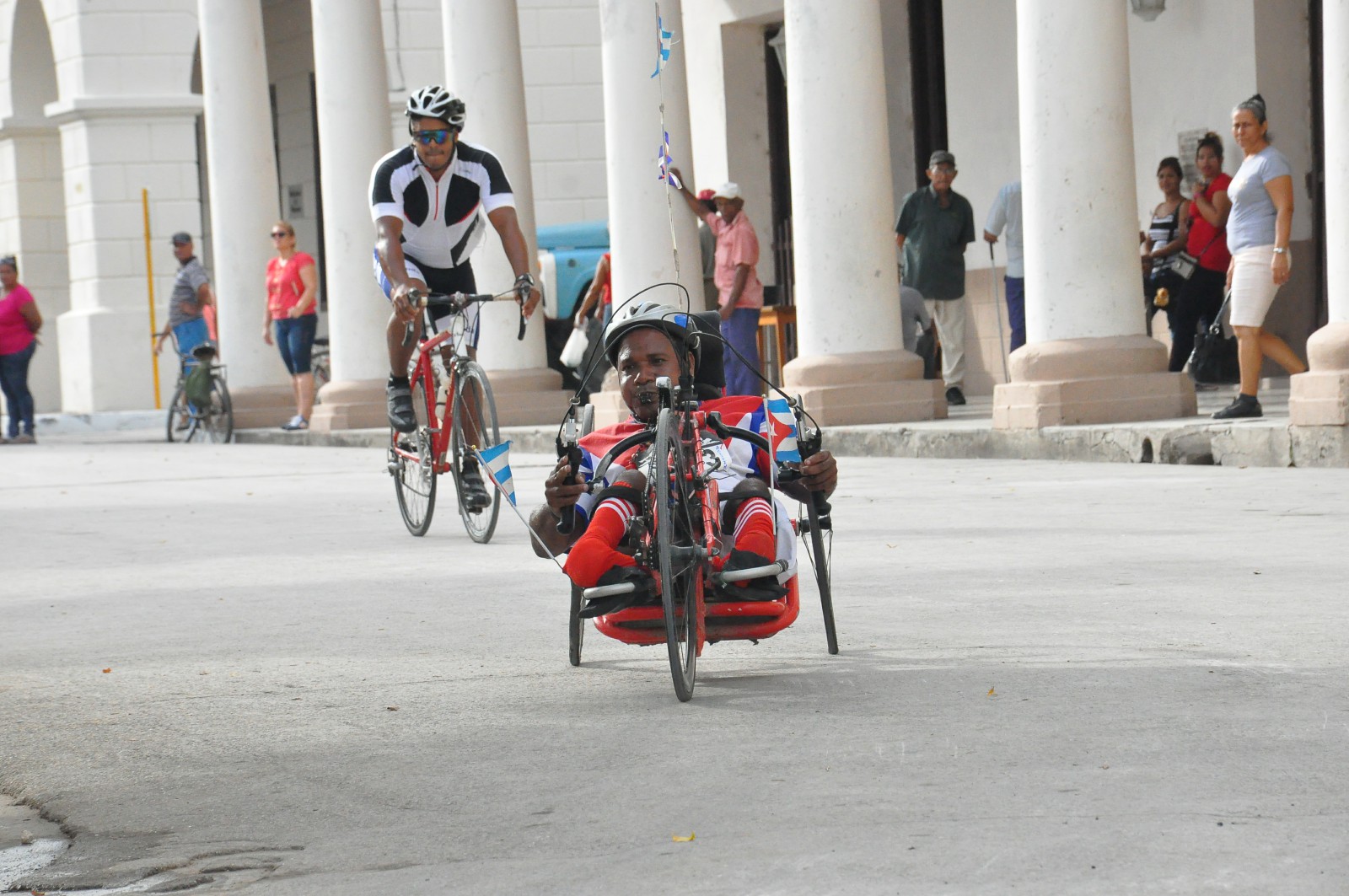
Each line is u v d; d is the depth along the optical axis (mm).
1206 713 5020
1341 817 3910
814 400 16469
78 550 11062
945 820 4012
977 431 14758
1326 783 4203
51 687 6285
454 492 14062
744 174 25375
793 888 3584
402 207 10391
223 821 4383
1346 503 10094
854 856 3771
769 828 4031
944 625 6809
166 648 7062
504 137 20625
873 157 16469
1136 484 11781
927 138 23500
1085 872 3574
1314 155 18594
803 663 6160
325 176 22594
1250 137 13227
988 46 21594
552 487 5867
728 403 6105
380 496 14211
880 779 4430
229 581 9195
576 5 31484
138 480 17172
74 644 7297
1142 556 8445
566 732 5188
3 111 33469
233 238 25422
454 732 5246
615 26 18656
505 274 20812
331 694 5941
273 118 34844
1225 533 9141
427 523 10898
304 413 23797
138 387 31469
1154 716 5008
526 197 20875
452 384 10445
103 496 15430
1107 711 5105
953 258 20250
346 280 22531
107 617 8062
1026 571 8164
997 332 21859
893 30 23531
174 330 26062
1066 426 14109
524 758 4875
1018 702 5281
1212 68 18844
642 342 5941
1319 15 18500
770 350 21719
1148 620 6691
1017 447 14398
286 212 34781
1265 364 18797
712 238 20359
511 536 10828
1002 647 6250
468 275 10914
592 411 6230
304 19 33875
